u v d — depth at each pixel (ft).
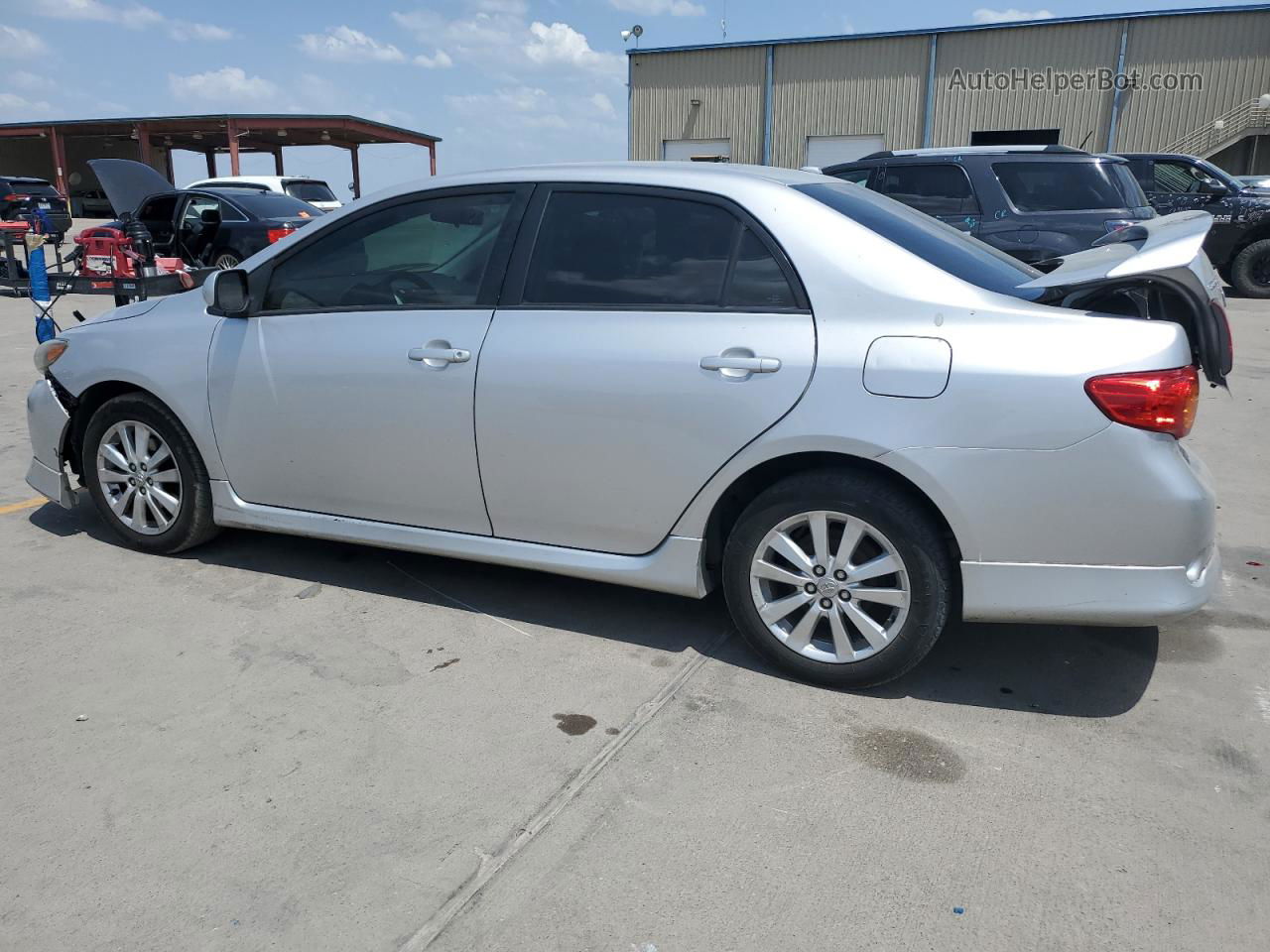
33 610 12.10
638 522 10.73
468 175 11.76
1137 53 84.48
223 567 13.55
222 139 128.98
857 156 95.20
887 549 9.76
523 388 10.80
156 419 13.26
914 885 7.50
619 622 12.01
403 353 11.44
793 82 95.45
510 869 7.64
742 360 9.84
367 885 7.45
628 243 10.70
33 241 28.78
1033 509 9.15
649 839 8.00
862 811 8.39
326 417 12.02
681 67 99.45
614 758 9.14
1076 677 10.78
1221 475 18.44
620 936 6.97
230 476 13.00
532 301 11.00
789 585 10.46
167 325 13.20
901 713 10.00
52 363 14.07
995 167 30.96
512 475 11.14
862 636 10.32
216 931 6.97
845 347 9.56
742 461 10.00
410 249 11.78
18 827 8.05
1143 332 8.95
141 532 13.82
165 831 8.02
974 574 9.48
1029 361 9.03
